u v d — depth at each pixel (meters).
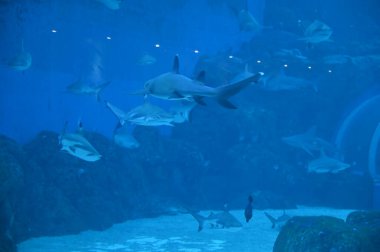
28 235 11.95
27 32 27.39
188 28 29.92
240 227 13.75
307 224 8.02
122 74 30.69
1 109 26.23
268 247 10.65
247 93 22.92
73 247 10.68
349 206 19.55
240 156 20.03
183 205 17.95
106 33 29.88
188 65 31.52
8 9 23.53
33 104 27.45
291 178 20.03
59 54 28.97
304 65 23.23
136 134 19.61
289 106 22.70
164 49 31.88
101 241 11.50
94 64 30.33
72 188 14.30
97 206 14.27
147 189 17.64
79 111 27.34
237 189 20.06
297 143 15.62
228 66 22.06
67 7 24.83
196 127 20.95
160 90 4.19
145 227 13.96
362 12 30.44
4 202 9.66
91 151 8.10
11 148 13.13
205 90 3.80
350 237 7.02
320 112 23.19
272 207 18.36
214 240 11.56
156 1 25.73
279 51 22.05
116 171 16.47
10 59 12.63
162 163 18.73
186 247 10.60
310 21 25.50
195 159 19.19
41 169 14.06
